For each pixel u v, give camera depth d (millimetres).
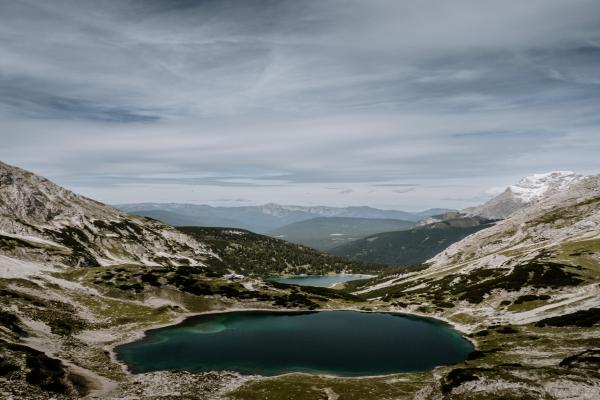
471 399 52344
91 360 89750
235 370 89500
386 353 104062
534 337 95938
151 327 131125
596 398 46719
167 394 68188
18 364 68125
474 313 141000
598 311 101375
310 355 102062
